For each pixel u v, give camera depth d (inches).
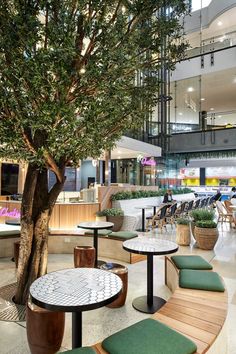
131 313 110.7
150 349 61.5
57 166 111.3
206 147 519.8
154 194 420.8
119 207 316.8
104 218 273.0
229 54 467.2
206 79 501.4
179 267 119.1
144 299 121.9
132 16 100.9
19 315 105.3
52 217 253.0
